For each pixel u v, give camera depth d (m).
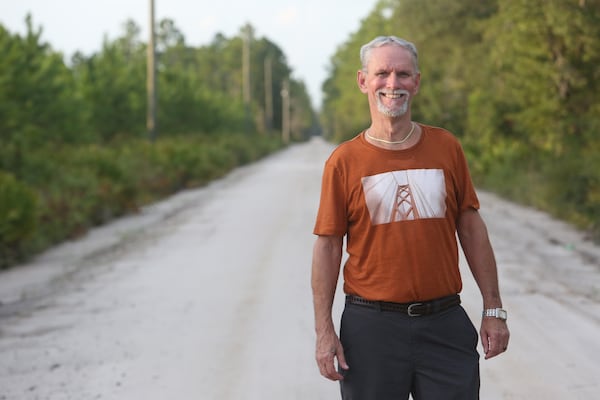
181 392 6.33
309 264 11.83
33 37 28.12
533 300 9.18
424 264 3.53
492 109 25.62
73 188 18.59
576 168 17.83
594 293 9.60
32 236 13.48
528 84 22.48
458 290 3.69
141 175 25.42
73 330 8.34
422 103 35.97
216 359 7.16
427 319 3.57
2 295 10.46
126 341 7.84
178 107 55.47
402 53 3.56
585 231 15.23
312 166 44.62
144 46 95.06
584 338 7.58
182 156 31.25
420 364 3.58
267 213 18.92
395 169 3.57
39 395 6.30
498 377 6.49
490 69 27.02
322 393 6.24
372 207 3.55
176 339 7.87
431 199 3.54
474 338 3.71
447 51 35.56
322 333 3.60
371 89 3.59
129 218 19.56
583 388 6.19
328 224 3.61
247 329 8.16
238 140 55.06
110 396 6.26
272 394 6.24
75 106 30.11
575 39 21.11
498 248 13.17
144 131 41.84
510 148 25.53
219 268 11.78
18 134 21.00
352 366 3.63
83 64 43.72
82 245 15.06
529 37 21.97
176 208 21.58
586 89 21.95
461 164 3.68
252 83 144.62
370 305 3.60
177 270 11.76
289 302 9.34
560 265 11.63
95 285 10.84
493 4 32.16
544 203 18.95
